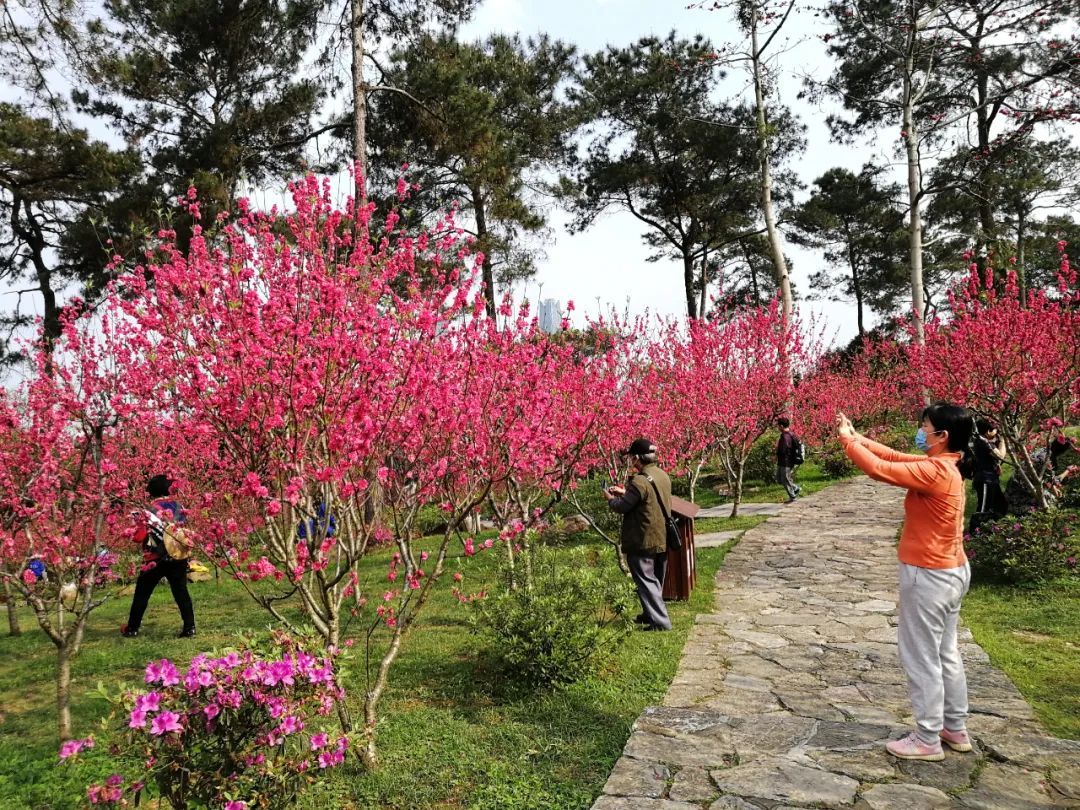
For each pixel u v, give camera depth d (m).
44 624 4.81
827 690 4.77
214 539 4.09
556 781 3.77
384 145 16.31
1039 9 18.42
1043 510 7.86
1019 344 8.10
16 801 3.94
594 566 7.62
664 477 6.51
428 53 15.52
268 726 3.09
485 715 4.74
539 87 21.50
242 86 17.03
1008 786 3.38
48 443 5.22
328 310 3.88
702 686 4.93
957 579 3.61
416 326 4.25
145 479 7.55
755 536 10.85
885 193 33.47
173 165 15.91
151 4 16.34
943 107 21.62
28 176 17.94
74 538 6.07
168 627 8.02
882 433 19.03
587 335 8.14
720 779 3.56
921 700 3.66
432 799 3.68
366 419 3.65
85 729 5.05
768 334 13.29
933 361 9.68
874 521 11.41
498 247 18.55
